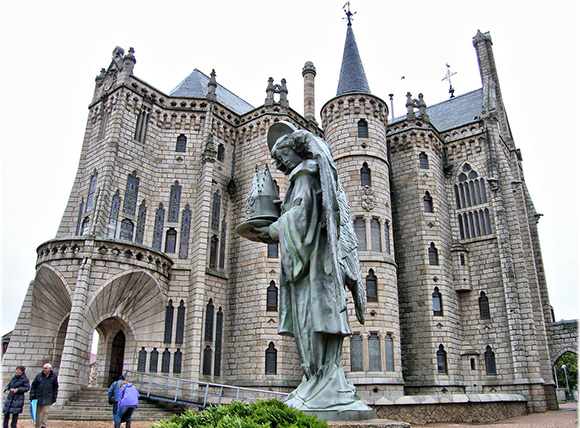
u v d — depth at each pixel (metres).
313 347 7.93
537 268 47.34
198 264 32.50
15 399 13.78
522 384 35.66
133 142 34.72
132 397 15.95
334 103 39.31
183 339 31.17
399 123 44.56
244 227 9.33
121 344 30.45
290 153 9.06
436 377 35.88
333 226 7.95
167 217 34.97
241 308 34.34
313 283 8.03
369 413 7.55
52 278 26.61
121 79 35.78
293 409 6.22
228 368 33.31
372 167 37.06
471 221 42.12
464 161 43.94
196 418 6.55
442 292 38.50
